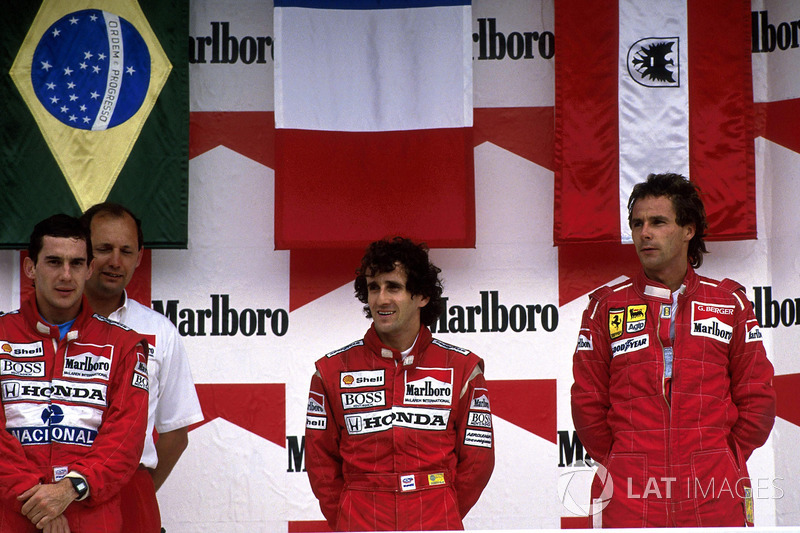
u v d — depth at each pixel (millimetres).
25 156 12922
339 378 9859
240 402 13391
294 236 12883
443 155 13008
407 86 13125
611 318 10289
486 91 13648
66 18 13109
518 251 13492
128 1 13164
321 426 9930
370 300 9844
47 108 12984
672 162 13008
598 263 13445
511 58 13648
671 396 9828
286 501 13281
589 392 10281
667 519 9695
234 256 13547
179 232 13000
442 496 9516
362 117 13102
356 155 13047
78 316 9586
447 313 13484
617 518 9844
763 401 9875
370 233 12961
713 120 13008
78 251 9422
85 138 13008
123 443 9156
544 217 13516
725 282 10336
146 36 13164
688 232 10281
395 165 13039
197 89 13648
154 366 11117
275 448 13352
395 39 13164
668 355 9961
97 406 9320
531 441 13289
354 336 13484
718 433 9805
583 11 13188
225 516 13227
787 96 13328
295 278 13531
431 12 13148
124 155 13008
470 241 12945
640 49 13102
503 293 13469
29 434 9078
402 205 13000
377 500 9492
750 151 12977
